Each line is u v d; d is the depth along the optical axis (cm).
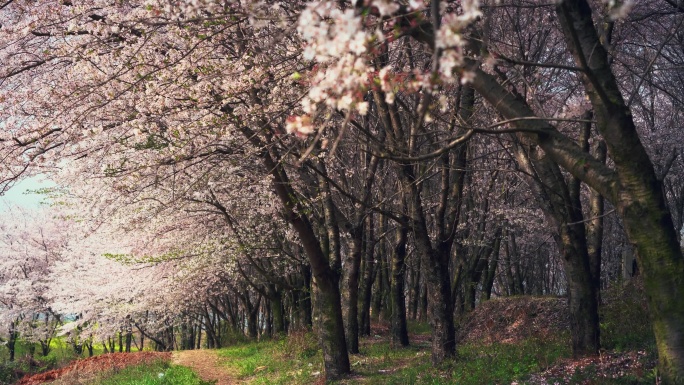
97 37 936
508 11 1243
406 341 1830
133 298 2708
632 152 541
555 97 1309
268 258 2461
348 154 1878
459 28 345
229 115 987
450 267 3228
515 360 1086
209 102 991
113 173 1061
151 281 2422
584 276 1023
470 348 1462
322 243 1842
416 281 3266
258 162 1391
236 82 945
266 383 1392
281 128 1057
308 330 2070
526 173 1012
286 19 627
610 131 547
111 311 2753
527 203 2555
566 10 469
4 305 3438
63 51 956
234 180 1586
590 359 955
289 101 980
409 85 414
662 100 1950
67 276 2908
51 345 4488
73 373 1897
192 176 1409
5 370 2802
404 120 1370
